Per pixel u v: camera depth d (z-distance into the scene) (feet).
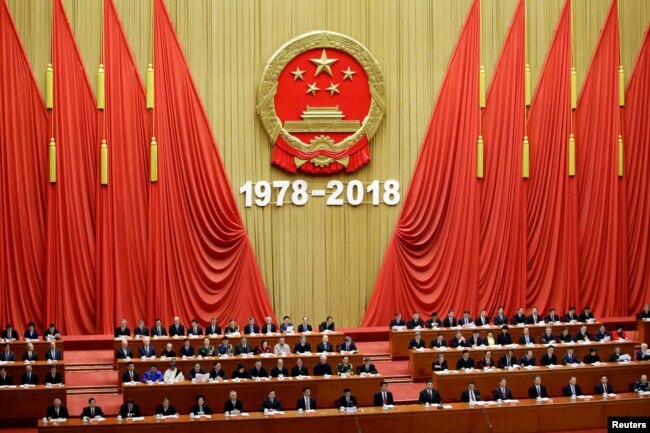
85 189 61.05
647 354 55.72
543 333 59.36
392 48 64.80
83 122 61.05
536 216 65.98
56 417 45.03
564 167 66.23
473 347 55.47
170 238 61.93
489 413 46.88
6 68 60.18
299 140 63.52
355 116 64.39
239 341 56.24
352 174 64.44
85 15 61.31
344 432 45.39
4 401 47.37
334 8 64.18
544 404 47.50
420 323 59.72
